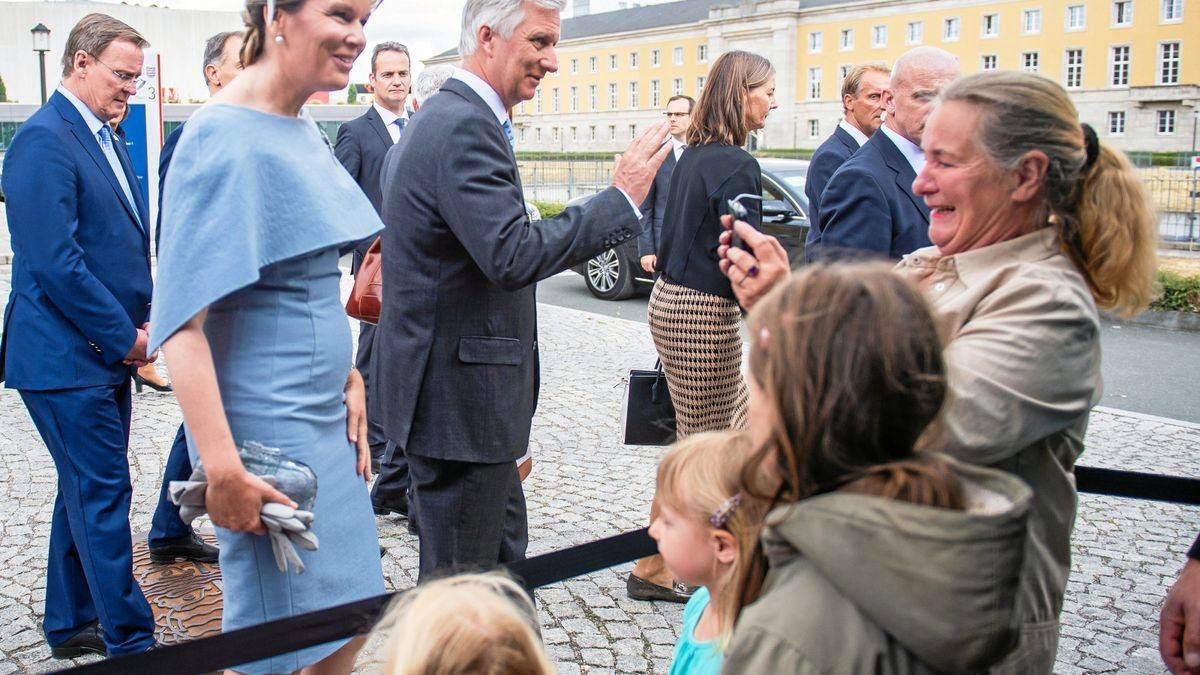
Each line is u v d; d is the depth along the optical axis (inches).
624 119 4146.2
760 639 49.8
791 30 3654.0
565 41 4301.2
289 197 86.6
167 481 164.2
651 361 343.3
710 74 157.3
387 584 165.5
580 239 107.4
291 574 90.6
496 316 115.0
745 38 3742.6
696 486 60.4
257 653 82.1
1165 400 302.7
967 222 72.4
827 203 143.3
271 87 88.1
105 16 134.4
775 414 49.8
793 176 457.4
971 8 3292.3
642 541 97.4
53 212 124.9
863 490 49.0
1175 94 2972.4
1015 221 71.9
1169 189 719.7
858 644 48.5
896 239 140.9
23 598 158.4
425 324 113.2
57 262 124.3
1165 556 179.0
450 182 107.3
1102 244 70.5
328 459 92.7
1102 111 3127.5
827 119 3627.0
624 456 236.5
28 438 245.3
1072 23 3147.1
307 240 87.3
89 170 130.6
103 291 127.0
